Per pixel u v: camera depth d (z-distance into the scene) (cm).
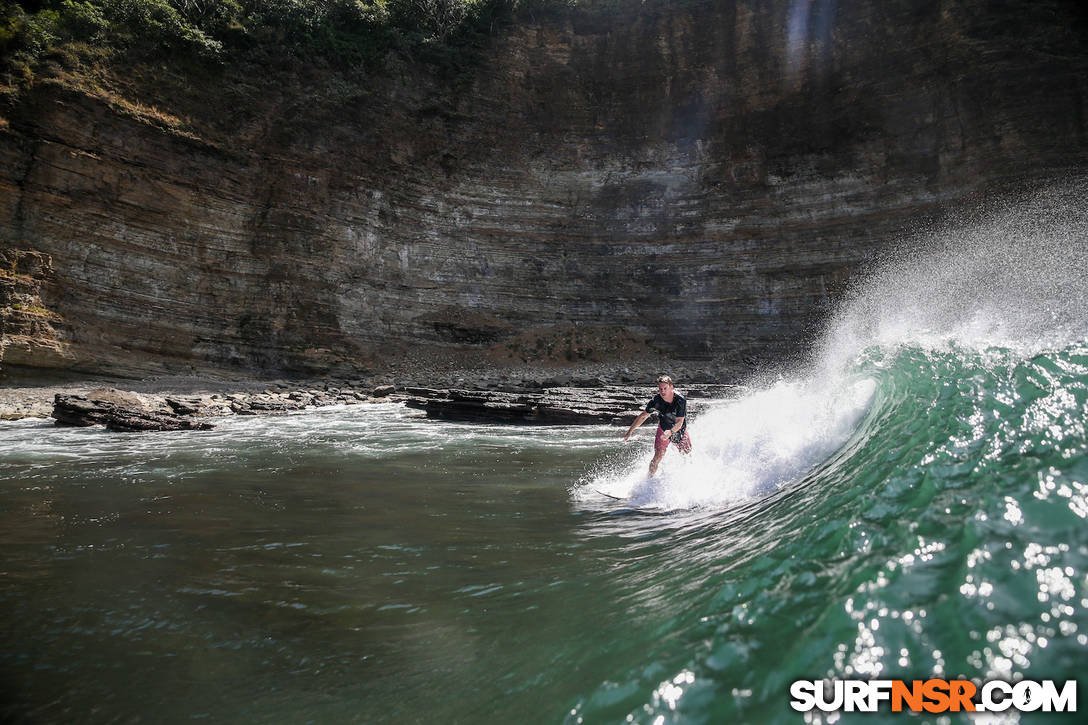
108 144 2542
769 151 3694
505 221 3756
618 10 3909
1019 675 157
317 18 3291
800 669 182
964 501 254
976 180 3128
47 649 286
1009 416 331
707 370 3394
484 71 3759
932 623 184
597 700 200
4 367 2169
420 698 233
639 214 3856
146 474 814
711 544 381
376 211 3375
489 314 3662
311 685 249
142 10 2731
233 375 2756
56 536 486
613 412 1681
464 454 1027
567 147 3888
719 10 3834
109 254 2514
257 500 631
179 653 281
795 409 768
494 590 345
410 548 441
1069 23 3064
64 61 2473
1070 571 189
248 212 2933
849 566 240
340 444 1189
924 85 3319
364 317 3281
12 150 2338
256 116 2997
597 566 375
